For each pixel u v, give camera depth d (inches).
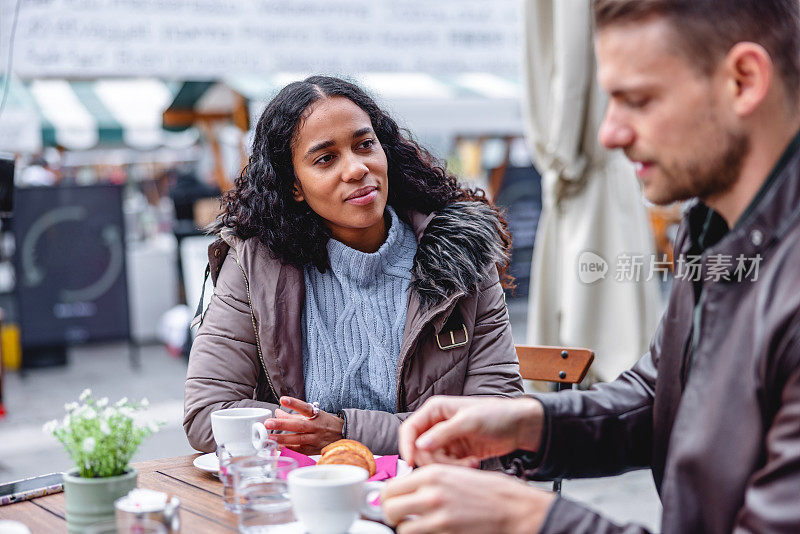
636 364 62.3
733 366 44.1
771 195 43.8
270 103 89.6
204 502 63.2
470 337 86.0
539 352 96.2
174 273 365.7
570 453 57.6
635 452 59.3
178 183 347.6
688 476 44.9
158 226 412.8
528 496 45.5
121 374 296.4
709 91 43.5
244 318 86.7
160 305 369.4
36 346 297.7
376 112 91.4
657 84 43.9
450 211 90.6
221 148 355.9
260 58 191.9
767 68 42.6
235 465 59.9
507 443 56.7
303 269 88.8
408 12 201.6
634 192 159.9
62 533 57.4
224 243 90.2
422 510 45.6
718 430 43.9
